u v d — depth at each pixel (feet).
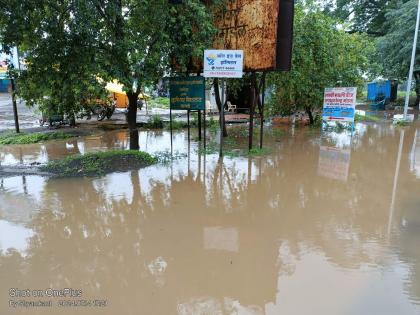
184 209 19.51
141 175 26.13
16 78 29.37
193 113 73.10
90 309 10.98
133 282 12.47
